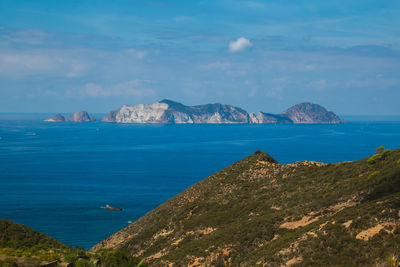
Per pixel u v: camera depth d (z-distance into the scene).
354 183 43.06
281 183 56.44
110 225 95.00
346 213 32.28
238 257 36.03
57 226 93.19
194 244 43.06
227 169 68.94
